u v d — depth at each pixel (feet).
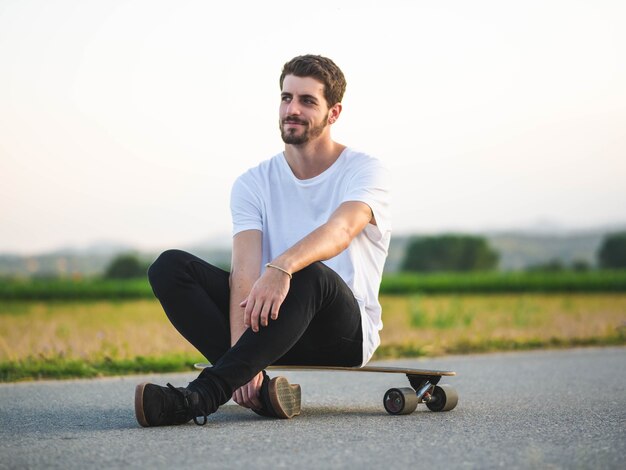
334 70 13.57
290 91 13.46
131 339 27.20
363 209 12.97
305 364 13.21
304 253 12.00
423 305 53.21
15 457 9.79
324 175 13.62
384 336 30.81
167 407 11.71
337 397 16.44
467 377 20.10
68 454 9.92
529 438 11.03
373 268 13.57
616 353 26.84
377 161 13.61
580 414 13.44
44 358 21.70
